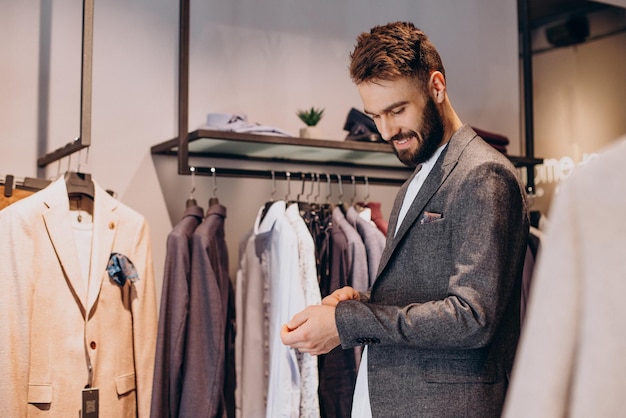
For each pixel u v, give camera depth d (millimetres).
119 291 2131
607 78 3621
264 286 2439
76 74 2514
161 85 2672
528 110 3195
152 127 2645
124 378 2107
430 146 1575
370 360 1521
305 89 2982
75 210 2201
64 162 2475
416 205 1536
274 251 2389
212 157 2732
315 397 2281
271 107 2895
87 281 2135
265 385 2416
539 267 595
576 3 3582
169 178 2664
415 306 1416
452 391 1436
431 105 1560
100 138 2551
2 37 2406
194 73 2742
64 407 1955
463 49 3414
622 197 545
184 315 2221
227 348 2402
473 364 1438
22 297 1909
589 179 566
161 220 2641
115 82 2586
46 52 2469
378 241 2525
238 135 2377
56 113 2471
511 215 1431
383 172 3133
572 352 560
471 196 1432
